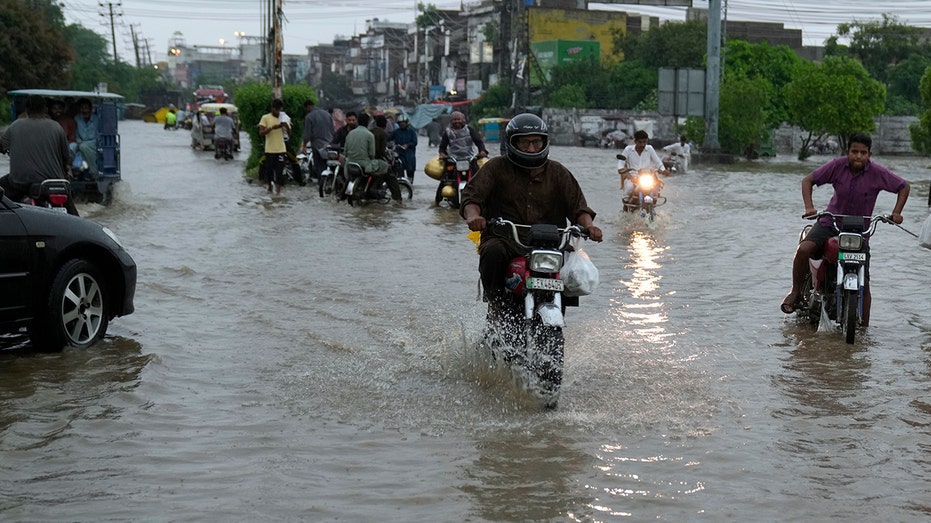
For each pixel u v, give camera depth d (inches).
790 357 298.8
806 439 221.9
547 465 203.3
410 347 302.4
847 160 344.5
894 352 307.6
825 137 2395.4
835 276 336.2
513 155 261.1
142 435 220.5
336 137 816.3
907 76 2977.4
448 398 251.1
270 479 194.2
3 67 1849.2
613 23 3472.0
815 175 349.1
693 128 1859.0
